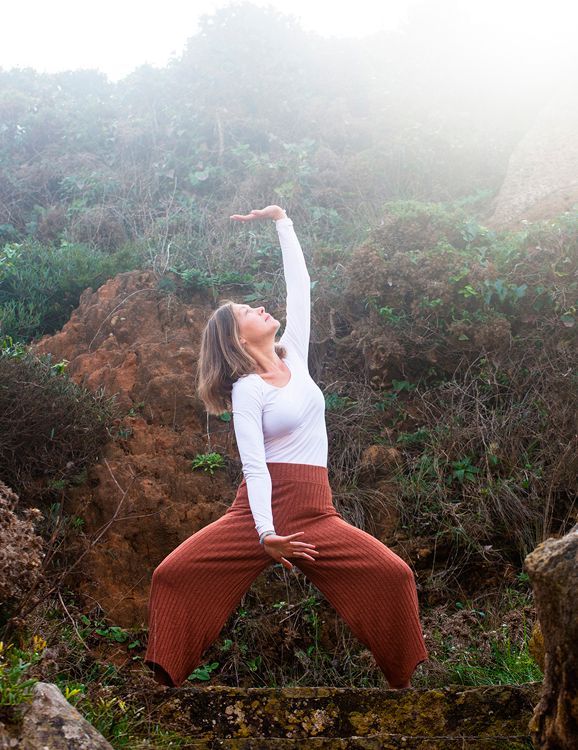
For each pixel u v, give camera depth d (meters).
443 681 3.95
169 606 3.18
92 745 2.10
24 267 7.38
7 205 9.02
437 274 6.23
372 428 5.83
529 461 5.39
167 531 4.94
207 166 9.10
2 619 3.03
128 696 3.03
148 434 5.52
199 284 6.84
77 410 5.27
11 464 5.00
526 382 5.76
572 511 5.06
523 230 6.55
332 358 6.45
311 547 3.09
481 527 5.00
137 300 6.59
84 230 8.25
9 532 3.09
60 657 3.68
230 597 3.22
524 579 4.77
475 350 5.97
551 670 1.97
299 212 8.14
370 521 5.18
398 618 3.14
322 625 4.69
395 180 8.80
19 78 11.23
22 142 9.98
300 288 3.74
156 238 7.57
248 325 3.45
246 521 3.26
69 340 6.51
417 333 6.08
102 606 4.62
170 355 6.04
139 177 9.09
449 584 4.90
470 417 5.66
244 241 7.56
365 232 7.56
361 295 6.43
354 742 2.62
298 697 3.05
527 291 6.07
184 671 3.18
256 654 4.57
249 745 2.62
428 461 5.38
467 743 2.59
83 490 5.07
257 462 3.20
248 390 3.30
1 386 5.01
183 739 2.68
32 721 2.11
